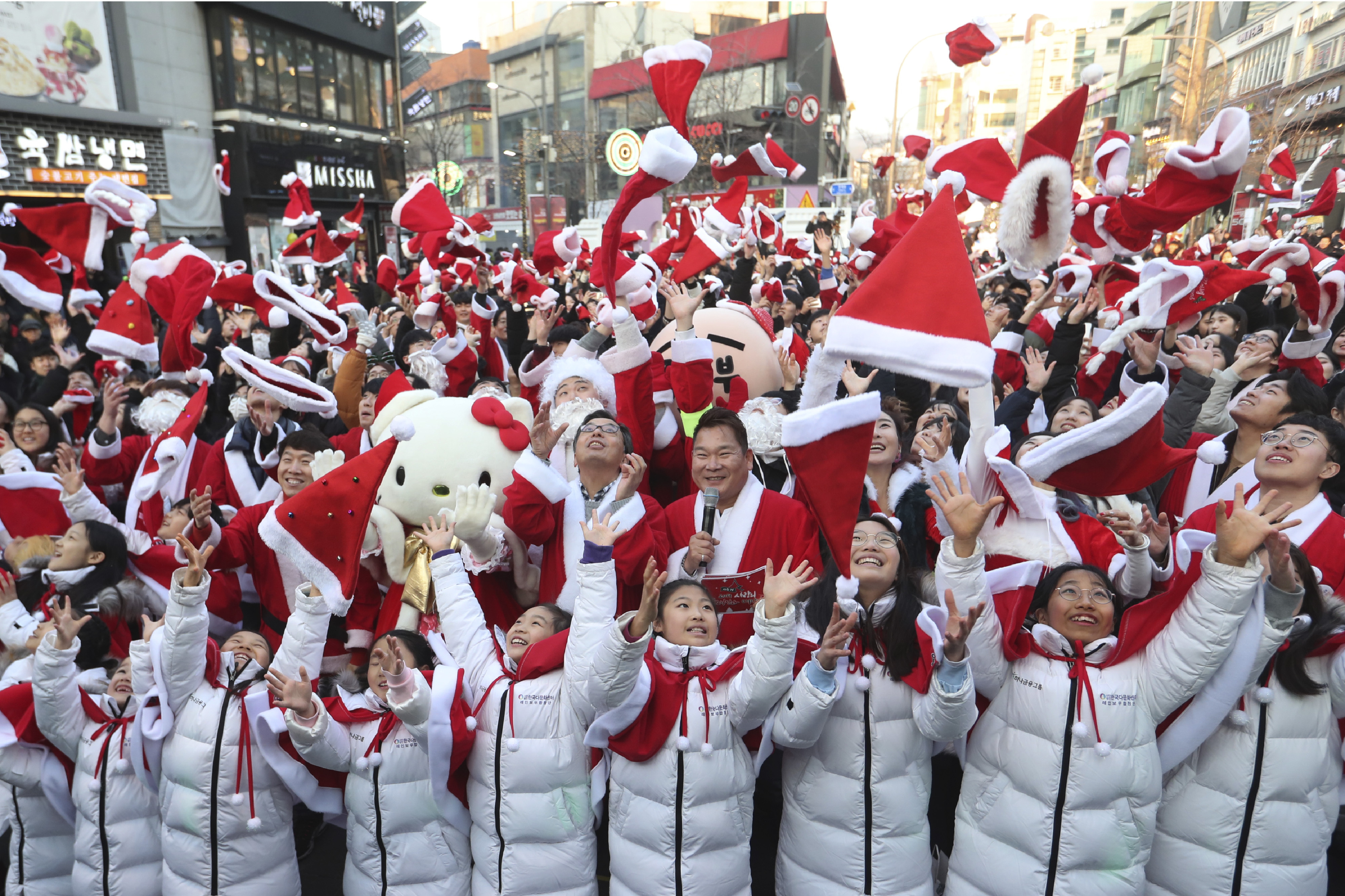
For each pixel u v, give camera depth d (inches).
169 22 732.7
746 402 175.8
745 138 1284.4
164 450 154.3
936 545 141.7
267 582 147.7
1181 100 1029.2
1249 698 101.6
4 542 155.8
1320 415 137.2
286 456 147.9
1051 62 1852.9
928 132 1834.4
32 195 571.2
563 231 248.4
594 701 100.8
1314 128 1117.1
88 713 116.8
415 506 139.3
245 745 110.4
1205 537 105.6
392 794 108.3
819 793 106.3
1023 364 208.4
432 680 107.3
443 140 1697.8
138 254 184.1
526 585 142.4
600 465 134.6
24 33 578.2
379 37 1052.5
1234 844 102.1
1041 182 104.0
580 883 108.3
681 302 168.7
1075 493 131.3
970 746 107.1
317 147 927.7
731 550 131.2
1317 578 102.6
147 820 116.4
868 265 226.7
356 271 600.1
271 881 114.1
